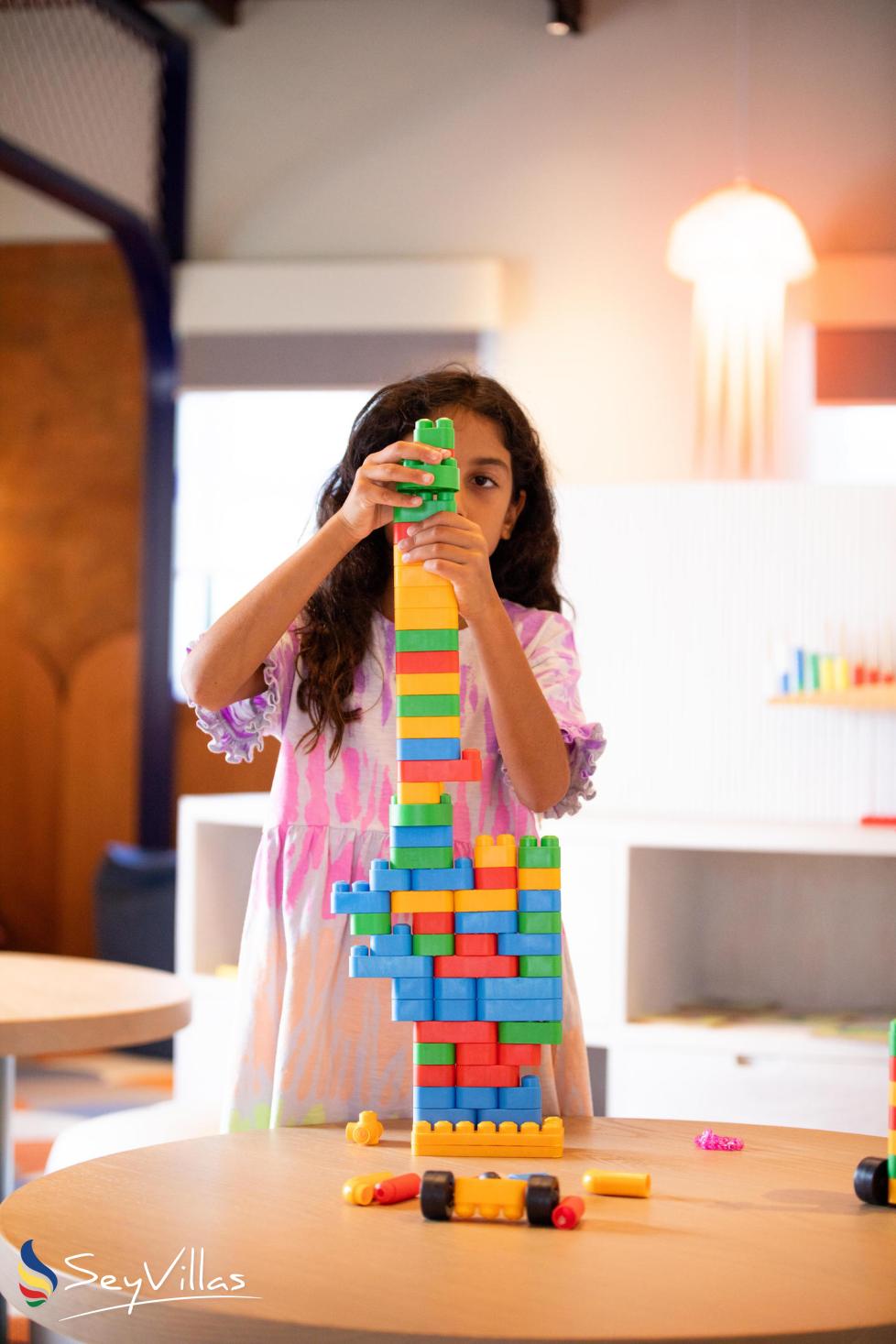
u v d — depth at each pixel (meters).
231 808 2.60
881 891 2.55
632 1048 2.34
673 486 2.64
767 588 2.60
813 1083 2.27
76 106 4.42
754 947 2.63
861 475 4.14
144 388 4.90
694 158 4.30
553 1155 1.00
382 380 4.46
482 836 1.04
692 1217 0.87
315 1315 0.70
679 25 4.32
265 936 1.23
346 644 1.24
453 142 4.49
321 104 4.61
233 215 4.67
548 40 4.42
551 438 4.38
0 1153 2.10
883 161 4.17
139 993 1.89
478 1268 0.77
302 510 4.77
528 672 1.12
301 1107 1.18
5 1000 1.82
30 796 5.24
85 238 5.24
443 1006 1.02
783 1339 0.69
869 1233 0.84
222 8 4.60
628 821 2.44
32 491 5.29
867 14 4.19
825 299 4.12
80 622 5.24
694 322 4.00
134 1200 0.89
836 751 2.56
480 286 4.36
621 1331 0.69
